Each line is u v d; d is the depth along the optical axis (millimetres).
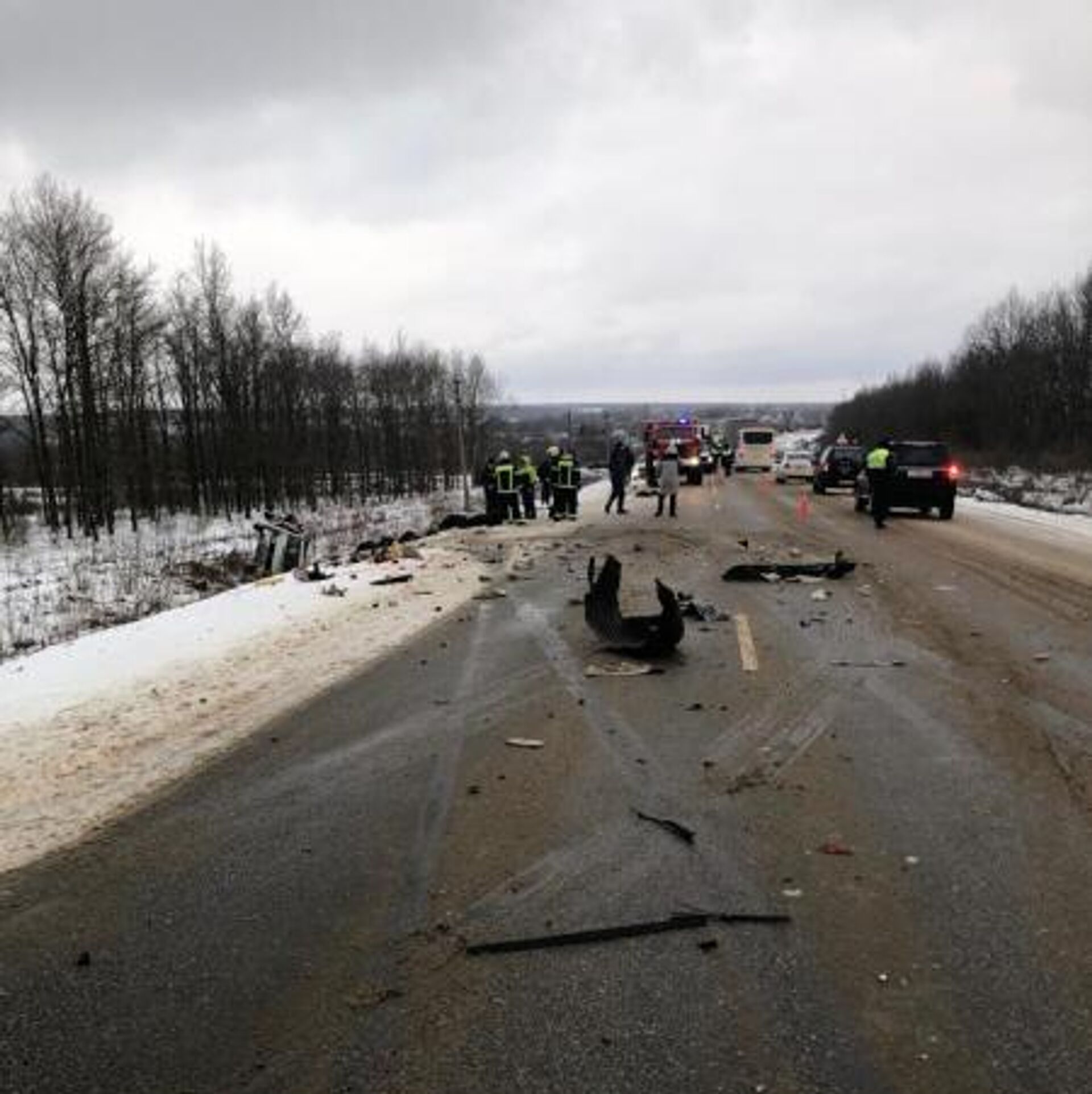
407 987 3955
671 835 5391
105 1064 3523
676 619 9727
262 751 7086
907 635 10695
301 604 13516
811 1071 3365
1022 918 4406
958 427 88500
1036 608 12422
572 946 4242
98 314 43031
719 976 3977
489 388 99750
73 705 8469
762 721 7512
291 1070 3453
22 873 5160
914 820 5531
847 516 27375
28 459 50031
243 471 53938
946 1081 3312
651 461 43781
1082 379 75562
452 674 9227
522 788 6188
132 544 37156
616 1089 3295
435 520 40094
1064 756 6617
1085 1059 3420
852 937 4266
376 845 5375
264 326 59344
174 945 4355
